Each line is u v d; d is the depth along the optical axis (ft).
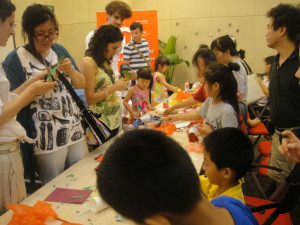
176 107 9.29
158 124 8.14
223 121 6.10
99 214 4.31
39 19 5.73
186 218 1.81
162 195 1.66
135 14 18.61
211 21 20.61
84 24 20.66
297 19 6.09
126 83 7.89
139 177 1.67
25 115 6.08
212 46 8.98
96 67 7.31
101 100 7.69
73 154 6.98
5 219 4.20
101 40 7.20
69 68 6.32
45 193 4.96
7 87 5.11
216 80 6.10
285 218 5.36
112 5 9.86
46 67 5.89
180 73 21.91
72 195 4.81
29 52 6.17
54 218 4.20
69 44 21.17
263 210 4.89
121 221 4.13
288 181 4.99
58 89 6.33
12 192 5.22
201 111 7.59
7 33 4.92
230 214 2.41
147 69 11.34
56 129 6.26
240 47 20.52
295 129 6.49
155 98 14.17
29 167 6.32
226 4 20.13
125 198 1.69
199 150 6.49
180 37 21.35
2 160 5.05
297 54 6.12
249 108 13.38
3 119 4.81
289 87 6.27
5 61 6.17
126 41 18.45
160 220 1.75
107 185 1.74
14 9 4.94
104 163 1.83
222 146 3.85
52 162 6.35
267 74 14.83
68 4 20.58
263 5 19.62
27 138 5.42
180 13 20.99
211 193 4.61
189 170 1.80
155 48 18.98
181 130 8.28
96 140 6.82
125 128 8.39
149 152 1.76
